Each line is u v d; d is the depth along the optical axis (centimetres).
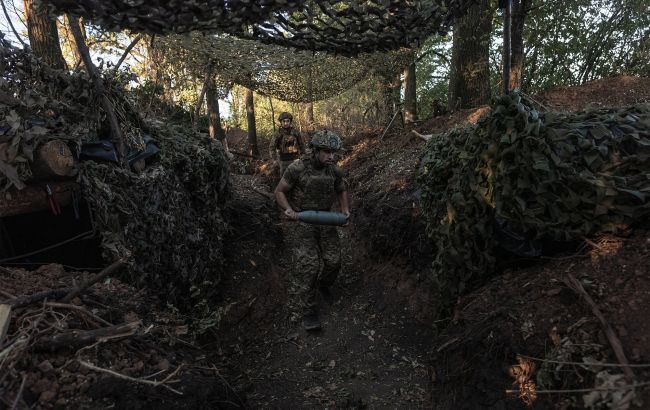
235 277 478
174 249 364
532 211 247
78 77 331
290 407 313
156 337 240
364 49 227
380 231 509
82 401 176
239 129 1906
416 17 216
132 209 320
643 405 160
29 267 277
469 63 739
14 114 268
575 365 186
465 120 671
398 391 322
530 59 795
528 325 220
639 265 210
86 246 294
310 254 419
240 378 351
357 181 723
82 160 305
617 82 641
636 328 184
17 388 171
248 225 576
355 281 509
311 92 777
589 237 242
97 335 205
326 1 203
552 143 245
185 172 432
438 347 274
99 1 160
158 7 164
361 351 381
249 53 623
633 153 238
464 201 283
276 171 874
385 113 1055
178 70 685
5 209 258
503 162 256
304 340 406
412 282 430
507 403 209
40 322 204
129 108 380
